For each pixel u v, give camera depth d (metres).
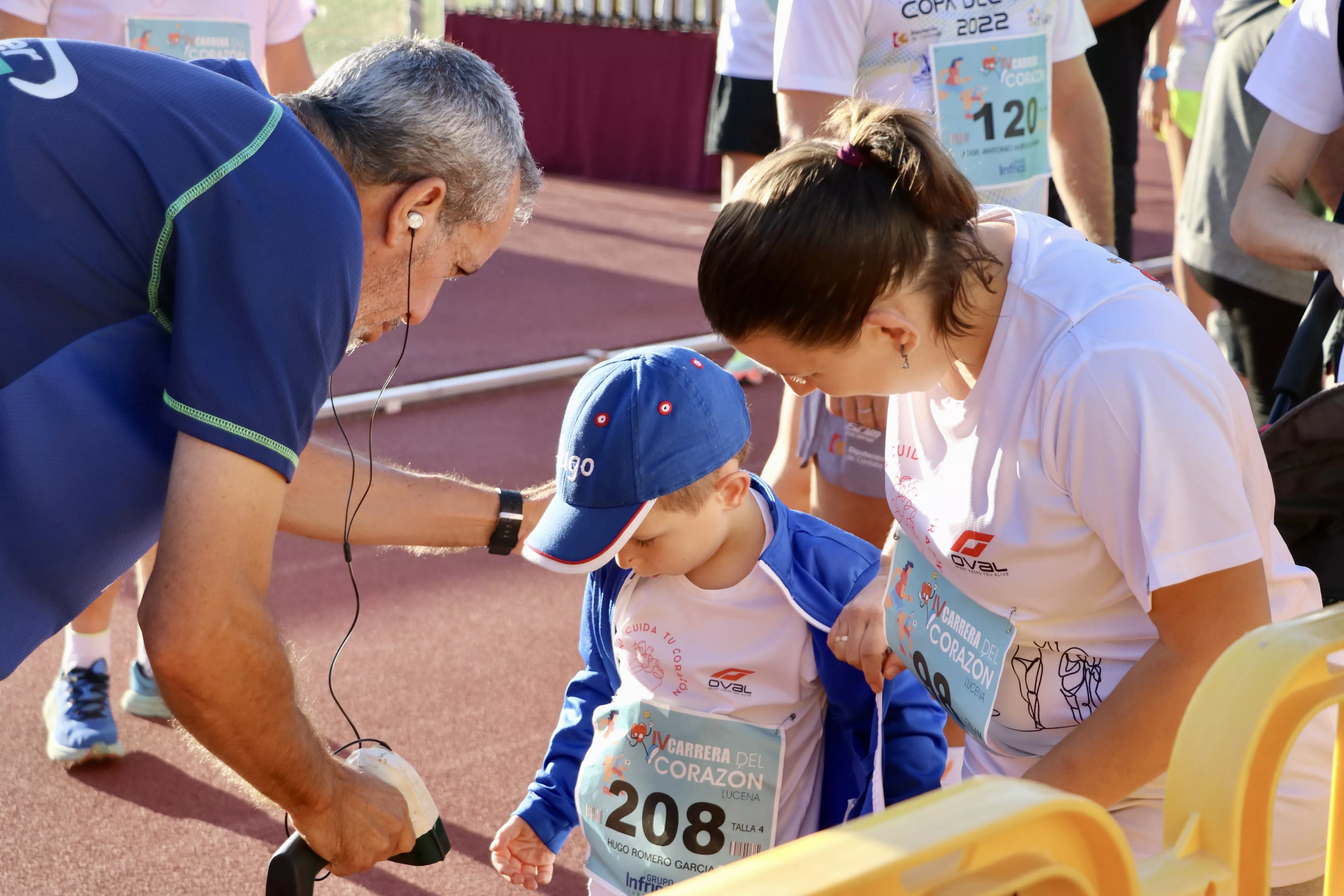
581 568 1.92
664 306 8.66
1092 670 1.78
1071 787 1.65
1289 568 1.88
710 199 12.91
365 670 4.04
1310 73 2.79
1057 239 1.68
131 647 4.22
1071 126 3.68
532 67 14.01
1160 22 7.36
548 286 9.16
